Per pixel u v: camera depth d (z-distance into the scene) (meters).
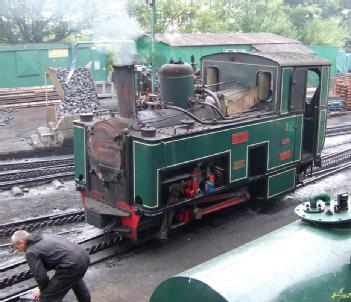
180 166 5.93
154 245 6.40
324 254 2.45
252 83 7.55
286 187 7.83
